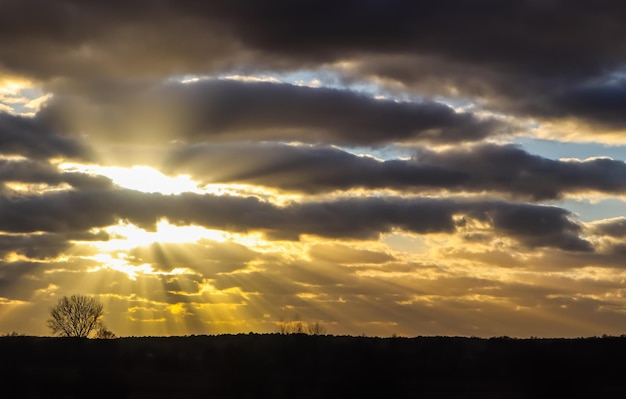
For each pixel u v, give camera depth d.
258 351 101.75
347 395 85.81
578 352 104.81
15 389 92.75
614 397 87.31
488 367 103.44
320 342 110.62
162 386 94.25
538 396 90.56
